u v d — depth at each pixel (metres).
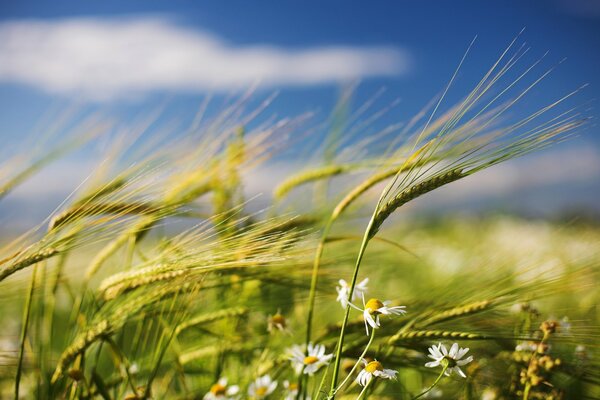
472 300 0.39
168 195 0.40
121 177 0.37
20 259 0.34
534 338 0.37
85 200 0.36
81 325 0.40
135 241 0.42
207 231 0.36
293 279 0.43
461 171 0.31
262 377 0.41
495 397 0.40
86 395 0.39
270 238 0.37
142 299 0.38
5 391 0.43
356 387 0.42
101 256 0.42
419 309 0.40
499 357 0.40
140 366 0.43
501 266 0.42
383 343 0.37
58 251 0.34
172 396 0.46
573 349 0.40
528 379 0.37
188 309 0.41
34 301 0.42
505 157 0.31
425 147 0.31
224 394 0.41
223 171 0.41
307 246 0.40
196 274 0.38
